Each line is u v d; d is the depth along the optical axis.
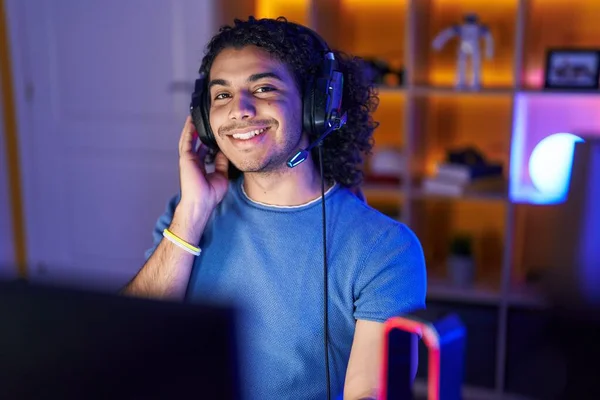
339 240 1.15
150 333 0.49
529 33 2.74
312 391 1.13
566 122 2.80
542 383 2.32
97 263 3.52
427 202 3.01
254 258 1.17
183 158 1.21
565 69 2.54
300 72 1.14
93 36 3.25
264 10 3.06
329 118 1.14
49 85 3.38
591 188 1.91
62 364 0.51
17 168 3.54
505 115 2.84
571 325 2.02
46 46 3.33
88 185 3.44
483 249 2.99
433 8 2.81
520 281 2.76
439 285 2.69
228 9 2.82
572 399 2.05
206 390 0.49
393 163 2.79
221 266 1.19
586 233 1.93
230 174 1.29
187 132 1.24
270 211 1.18
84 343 0.51
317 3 2.64
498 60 2.81
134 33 3.18
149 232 3.39
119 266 3.48
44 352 0.51
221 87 1.14
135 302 0.50
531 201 2.51
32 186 3.53
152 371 0.50
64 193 3.49
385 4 2.91
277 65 1.12
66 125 3.40
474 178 2.62
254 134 1.11
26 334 0.52
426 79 2.80
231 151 1.14
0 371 0.52
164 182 3.30
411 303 1.10
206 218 1.20
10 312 0.52
